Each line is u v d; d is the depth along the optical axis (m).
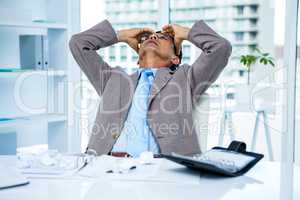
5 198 0.88
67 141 2.65
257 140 2.65
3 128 2.45
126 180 1.02
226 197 0.88
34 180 1.02
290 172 1.11
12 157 1.30
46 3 2.74
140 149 1.73
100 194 0.90
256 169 1.15
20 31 2.55
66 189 0.94
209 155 1.21
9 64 2.50
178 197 0.88
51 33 2.66
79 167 1.14
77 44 1.96
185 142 1.75
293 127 2.63
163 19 2.89
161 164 1.20
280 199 0.87
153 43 1.93
